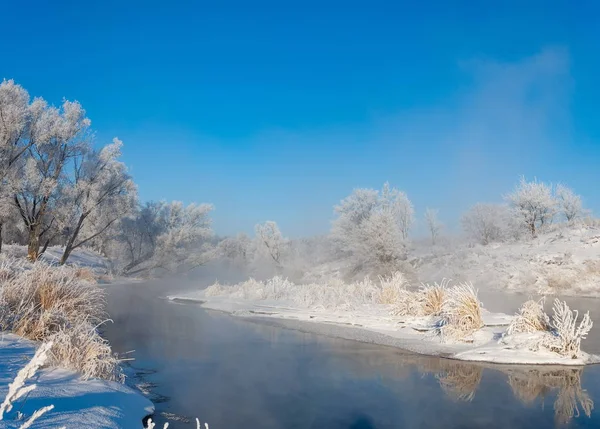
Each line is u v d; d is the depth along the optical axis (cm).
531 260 3419
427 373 1016
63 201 3350
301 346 1315
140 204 4841
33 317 962
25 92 3195
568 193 4847
